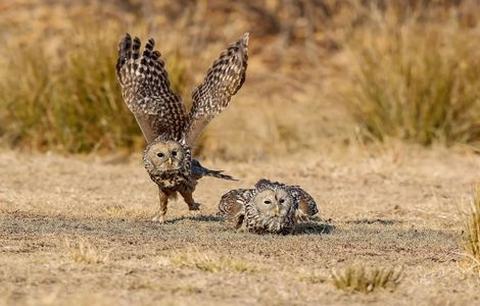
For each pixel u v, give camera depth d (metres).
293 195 18.55
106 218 20.14
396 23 32.44
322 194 24.45
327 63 40.09
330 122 31.92
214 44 40.19
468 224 17.36
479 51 31.86
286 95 36.91
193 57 35.03
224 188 24.88
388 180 26.53
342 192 24.78
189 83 30.69
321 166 28.22
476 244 16.95
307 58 40.75
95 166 27.53
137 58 19.47
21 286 14.41
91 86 29.66
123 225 19.12
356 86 31.86
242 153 30.31
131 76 19.41
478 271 16.22
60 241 17.41
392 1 37.03
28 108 30.06
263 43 42.16
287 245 17.56
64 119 29.66
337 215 21.58
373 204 23.22
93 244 17.25
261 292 14.60
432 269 16.41
